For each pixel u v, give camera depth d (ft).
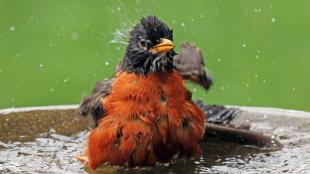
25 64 66.90
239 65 66.28
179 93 34.06
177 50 39.32
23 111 39.55
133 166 33.76
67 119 39.37
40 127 38.63
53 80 65.21
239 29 69.36
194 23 68.85
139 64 33.88
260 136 37.14
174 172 33.47
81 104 35.68
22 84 65.05
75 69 65.31
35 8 73.05
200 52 38.99
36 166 33.73
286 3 73.00
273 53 67.77
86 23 69.62
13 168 33.24
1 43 69.46
